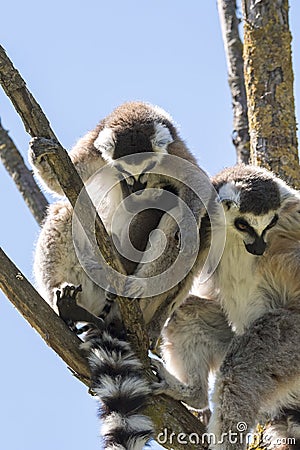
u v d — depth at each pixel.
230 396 11.99
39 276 12.38
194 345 13.00
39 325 11.43
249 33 14.59
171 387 12.12
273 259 13.02
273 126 14.03
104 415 11.84
